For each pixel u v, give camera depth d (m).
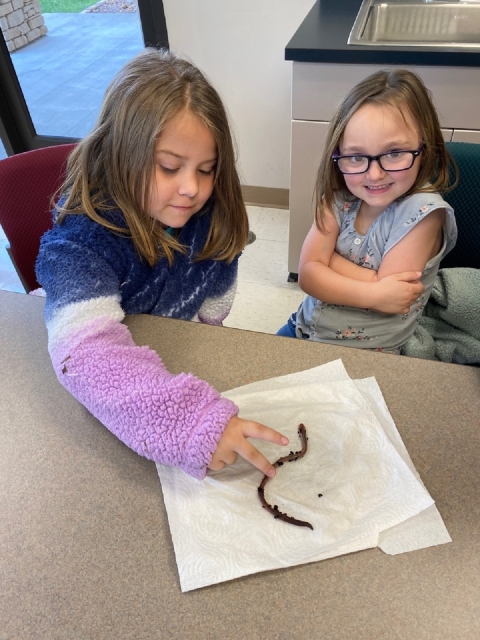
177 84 0.69
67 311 0.67
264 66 2.14
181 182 0.73
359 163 0.89
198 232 0.90
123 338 0.68
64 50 3.22
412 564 0.51
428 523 0.54
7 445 0.64
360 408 0.65
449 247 0.99
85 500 0.57
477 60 1.36
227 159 0.80
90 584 0.50
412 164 0.87
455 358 1.07
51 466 0.61
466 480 0.57
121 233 0.78
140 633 0.47
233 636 0.46
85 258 0.73
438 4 1.78
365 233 1.02
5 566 0.52
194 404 0.57
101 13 2.95
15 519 0.56
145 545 0.53
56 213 0.81
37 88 3.14
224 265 0.98
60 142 2.87
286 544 0.52
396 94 0.85
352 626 0.47
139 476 0.60
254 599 0.49
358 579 0.50
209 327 0.79
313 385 0.68
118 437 0.61
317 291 1.03
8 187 1.15
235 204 0.88
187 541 0.53
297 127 1.64
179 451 0.56
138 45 2.93
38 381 0.72
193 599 0.49
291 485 0.58
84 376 0.62
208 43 2.15
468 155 1.02
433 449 0.60
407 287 0.94
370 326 1.04
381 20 1.84
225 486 0.58
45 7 3.06
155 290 0.88
